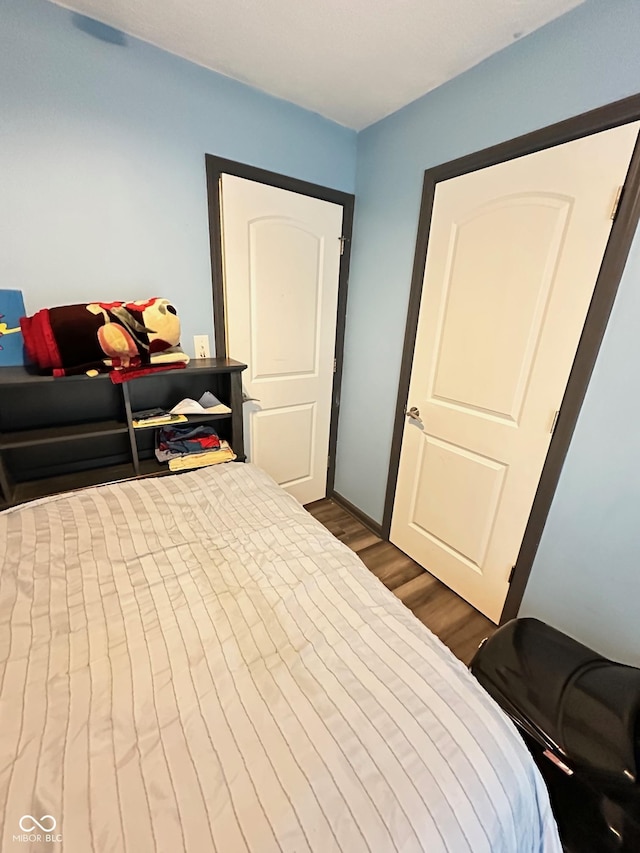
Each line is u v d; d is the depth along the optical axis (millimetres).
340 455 2607
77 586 940
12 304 1380
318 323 2205
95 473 1637
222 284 1802
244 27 1272
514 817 584
